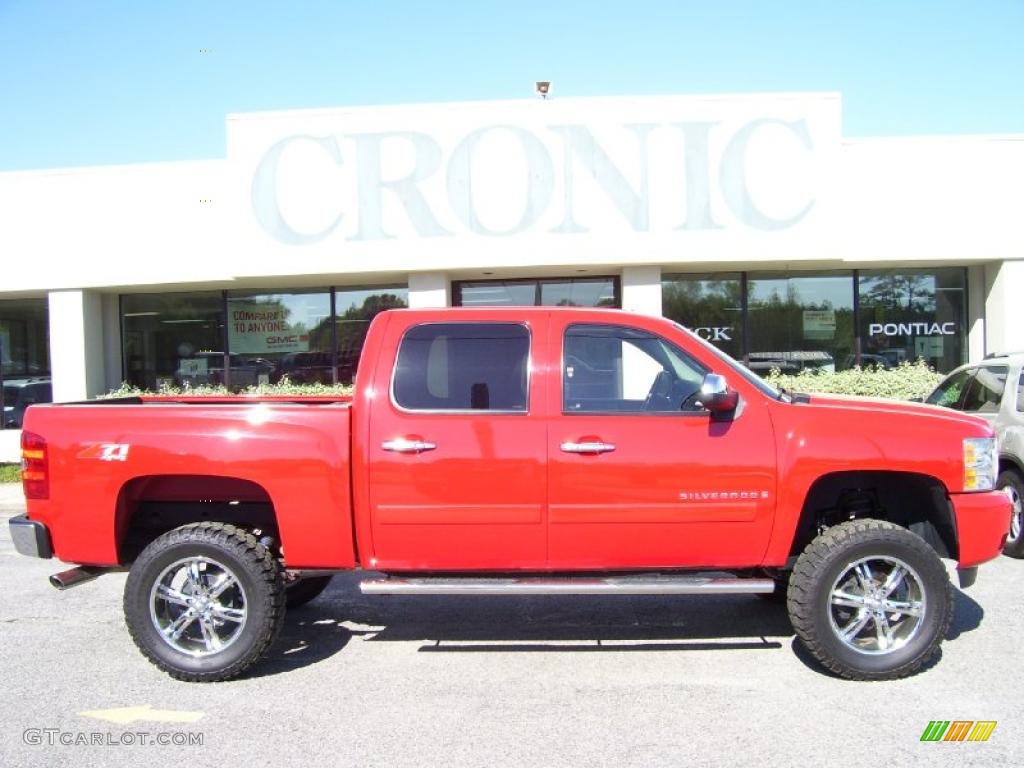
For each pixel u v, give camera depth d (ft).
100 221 41.96
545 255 38.22
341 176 38.73
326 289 43.68
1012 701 13.62
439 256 38.50
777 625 18.07
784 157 37.76
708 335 41.88
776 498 14.71
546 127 38.01
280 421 15.10
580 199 38.06
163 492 16.52
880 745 12.10
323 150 38.75
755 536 14.84
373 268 38.78
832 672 14.92
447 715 13.48
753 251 37.96
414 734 12.78
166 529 16.88
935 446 14.76
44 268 42.50
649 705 13.74
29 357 46.19
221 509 16.97
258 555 15.08
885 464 14.66
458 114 38.24
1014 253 39.19
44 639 17.95
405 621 18.84
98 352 44.11
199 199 41.24
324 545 15.01
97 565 15.72
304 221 38.99
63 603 21.03
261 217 39.17
